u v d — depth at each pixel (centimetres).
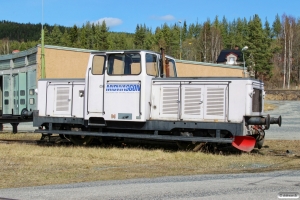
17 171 911
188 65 3891
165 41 9281
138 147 1359
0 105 2625
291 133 1914
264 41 6694
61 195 666
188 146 1259
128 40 11588
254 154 1209
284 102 4544
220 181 771
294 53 7688
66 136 1454
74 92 1408
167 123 1250
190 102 1236
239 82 1178
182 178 812
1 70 2720
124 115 1264
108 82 1290
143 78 1245
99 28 10850
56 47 2852
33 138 1692
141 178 822
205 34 9488
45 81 1471
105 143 1459
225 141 1169
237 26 12812
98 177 838
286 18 8019
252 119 1177
